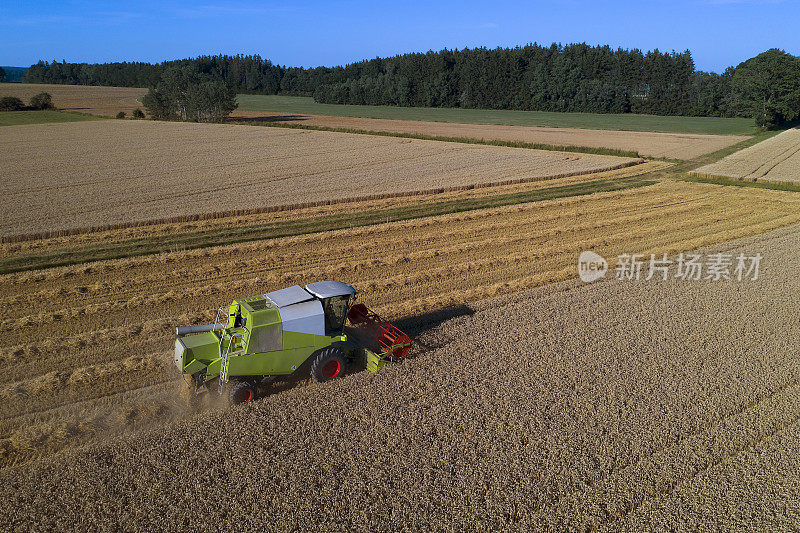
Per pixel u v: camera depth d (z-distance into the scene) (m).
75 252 23.47
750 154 59.91
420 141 67.56
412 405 12.36
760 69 95.38
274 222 29.33
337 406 12.38
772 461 10.95
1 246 24.34
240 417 11.90
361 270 22.27
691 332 16.75
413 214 31.36
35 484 9.95
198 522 9.15
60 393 12.95
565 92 131.62
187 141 63.56
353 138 68.81
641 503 9.95
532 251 25.28
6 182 38.16
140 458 10.63
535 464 10.63
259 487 9.90
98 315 17.33
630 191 39.75
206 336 12.91
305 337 12.98
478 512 9.45
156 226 28.14
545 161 52.16
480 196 37.03
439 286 20.80
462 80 142.62
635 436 11.54
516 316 17.73
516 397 12.89
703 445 11.37
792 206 35.53
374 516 9.34
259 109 129.25
